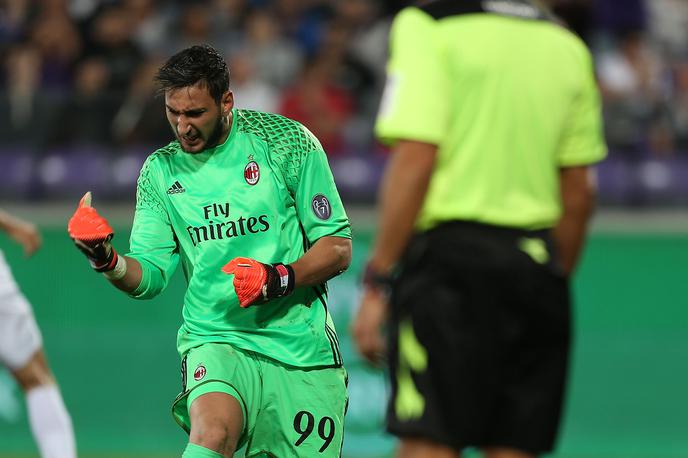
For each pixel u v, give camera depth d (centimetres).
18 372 2134
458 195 1150
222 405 1453
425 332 1139
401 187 1106
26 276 3062
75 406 3056
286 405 1541
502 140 1149
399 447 1174
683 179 3225
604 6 3822
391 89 1138
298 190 1518
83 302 3062
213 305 1528
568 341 1179
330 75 3484
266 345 1527
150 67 3334
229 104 1488
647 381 3053
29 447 3023
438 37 1147
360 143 3291
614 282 3064
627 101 3412
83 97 3231
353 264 3047
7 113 3228
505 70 1148
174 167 1527
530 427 1153
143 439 3050
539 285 1146
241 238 1509
